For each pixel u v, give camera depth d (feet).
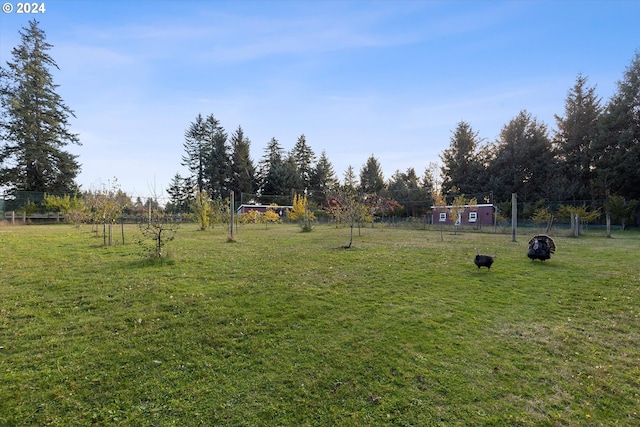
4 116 107.65
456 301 18.58
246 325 14.57
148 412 8.88
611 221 82.38
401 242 46.14
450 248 39.42
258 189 183.32
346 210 46.78
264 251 35.24
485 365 11.57
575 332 14.46
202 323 14.67
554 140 123.24
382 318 15.72
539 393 10.00
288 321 15.16
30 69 110.32
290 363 11.50
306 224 68.18
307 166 193.36
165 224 36.73
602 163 100.12
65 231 56.59
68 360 11.36
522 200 122.01
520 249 39.06
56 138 115.96
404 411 9.11
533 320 15.88
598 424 8.69
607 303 18.39
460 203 87.86
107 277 21.97
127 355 11.78
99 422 8.48
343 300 18.28
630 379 10.79
